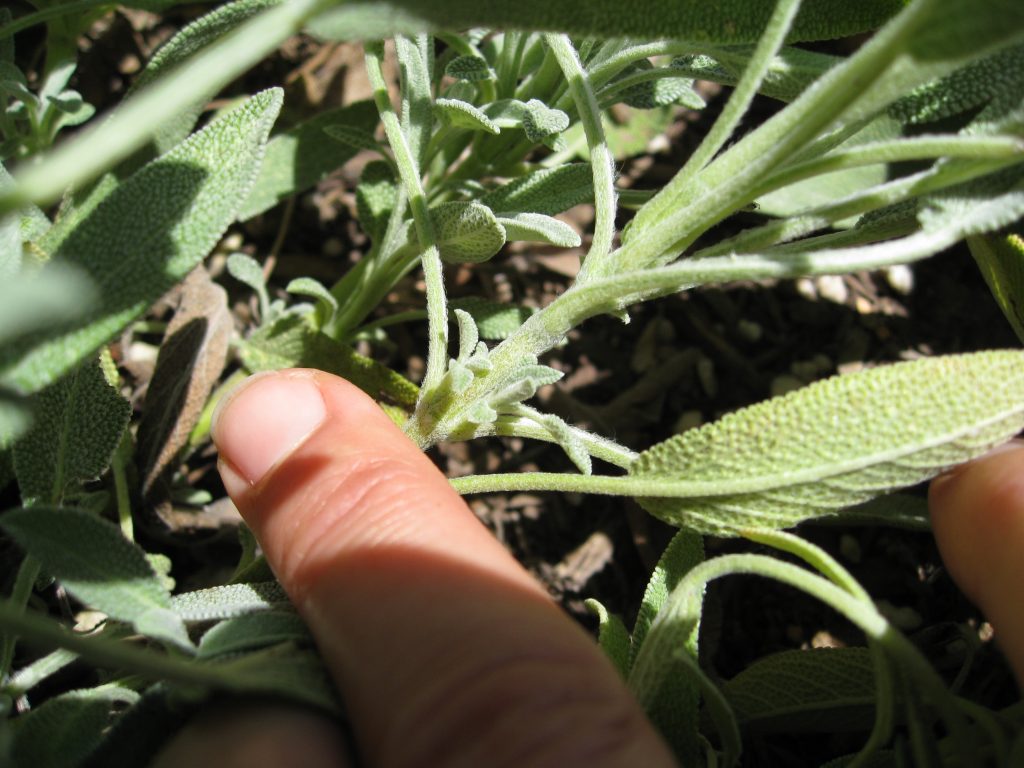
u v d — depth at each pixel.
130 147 0.05
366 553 0.08
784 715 0.10
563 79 0.10
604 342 0.15
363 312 0.12
